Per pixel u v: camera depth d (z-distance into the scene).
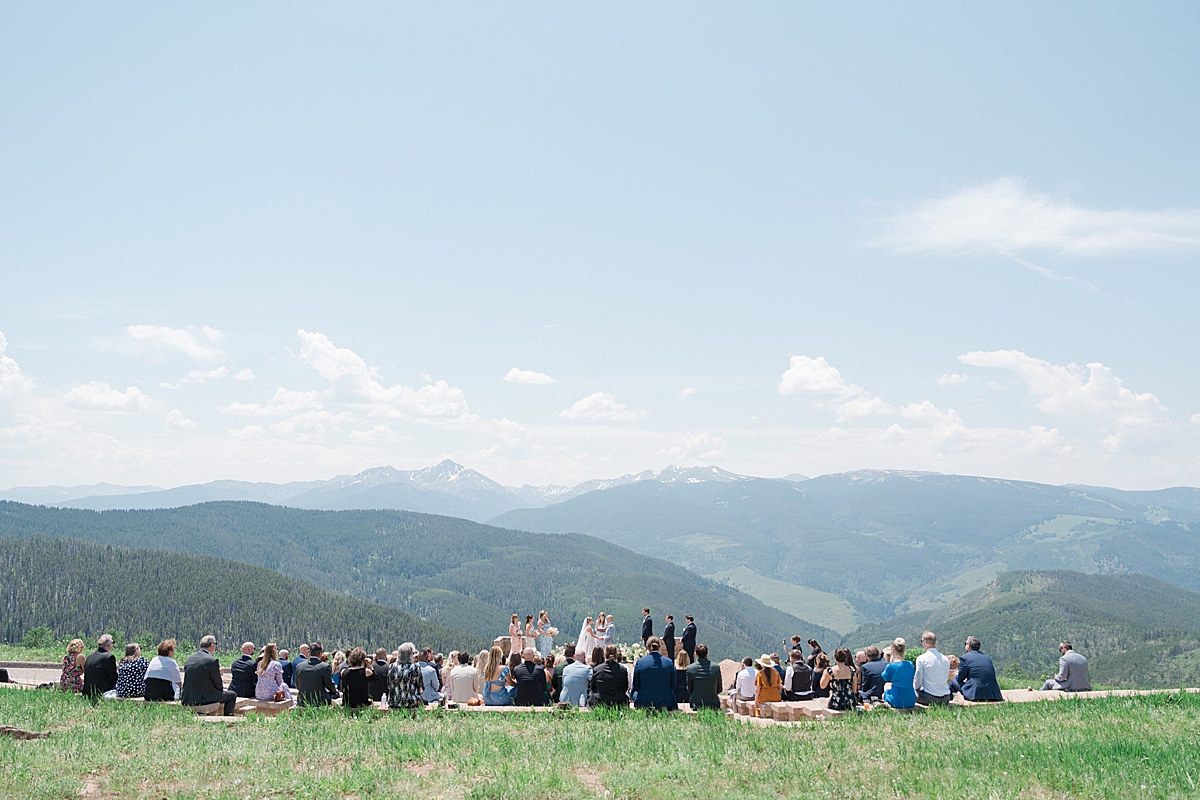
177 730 14.59
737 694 19.91
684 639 27.55
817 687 20.06
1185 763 10.77
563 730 14.41
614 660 17.44
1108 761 11.14
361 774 11.27
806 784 10.69
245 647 19.77
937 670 17.06
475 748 12.78
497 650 20.39
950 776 10.80
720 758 12.07
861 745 12.92
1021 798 9.83
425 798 10.30
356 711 16.44
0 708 15.91
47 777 11.02
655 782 10.84
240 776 11.30
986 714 15.62
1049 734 13.33
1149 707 16.08
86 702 17.12
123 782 11.04
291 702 18.67
